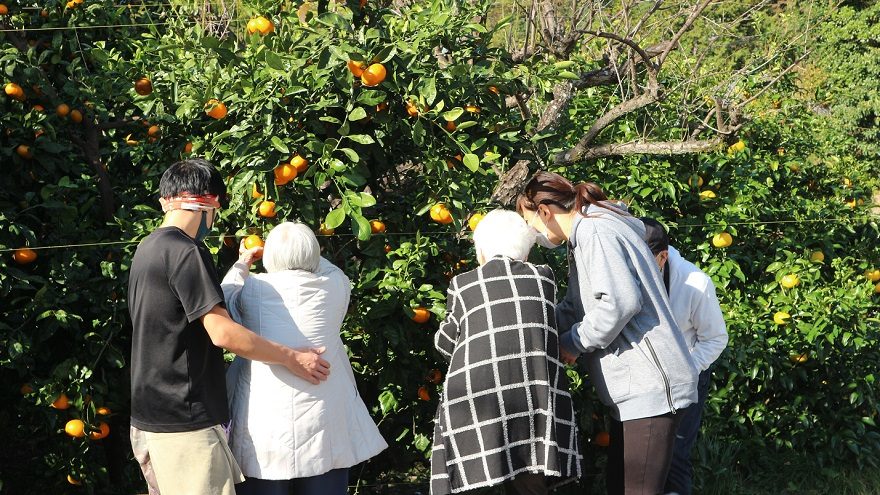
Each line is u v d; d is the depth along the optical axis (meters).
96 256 3.56
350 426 2.78
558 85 4.36
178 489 2.47
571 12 4.36
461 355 2.83
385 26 3.38
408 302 3.26
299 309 2.66
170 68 3.53
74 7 4.04
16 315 3.43
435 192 3.36
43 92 3.74
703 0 4.07
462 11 3.42
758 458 4.43
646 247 2.82
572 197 2.91
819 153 6.14
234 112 3.25
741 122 3.93
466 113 3.36
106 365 3.56
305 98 3.04
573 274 2.92
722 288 4.58
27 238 3.35
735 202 4.98
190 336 2.47
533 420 2.78
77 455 3.54
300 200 3.15
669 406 2.77
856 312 4.32
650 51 4.44
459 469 2.78
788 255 4.57
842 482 4.28
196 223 2.59
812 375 4.48
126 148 3.94
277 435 2.59
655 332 2.78
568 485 3.99
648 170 4.93
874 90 13.44
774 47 5.15
